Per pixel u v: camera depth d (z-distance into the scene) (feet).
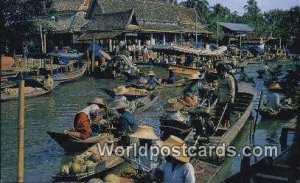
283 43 262.06
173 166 28.58
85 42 173.99
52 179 42.80
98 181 35.83
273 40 266.77
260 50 230.27
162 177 35.19
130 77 124.88
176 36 210.18
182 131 51.65
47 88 102.32
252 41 257.34
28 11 159.94
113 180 36.04
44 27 172.04
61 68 133.80
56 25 186.91
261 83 123.75
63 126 68.64
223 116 53.57
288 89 84.23
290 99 74.02
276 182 27.81
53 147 55.06
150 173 35.88
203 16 290.15
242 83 119.14
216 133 52.01
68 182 37.40
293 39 251.80
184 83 113.80
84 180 39.70
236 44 258.98
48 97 98.48
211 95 71.20
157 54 168.96
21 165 18.47
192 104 67.51
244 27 251.80
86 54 151.53
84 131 50.72
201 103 65.62
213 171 38.68
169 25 203.10
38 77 110.01
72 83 123.54
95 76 134.72
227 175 44.27
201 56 165.89
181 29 205.36
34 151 53.16
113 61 138.51
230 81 53.06
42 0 163.63
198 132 48.08
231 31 243.81
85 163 40.73
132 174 38.45
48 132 51.24
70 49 165.07
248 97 73.97
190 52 148.36
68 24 188.44
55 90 109.91
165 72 140.56
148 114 76.59
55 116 77.00
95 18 185.78
